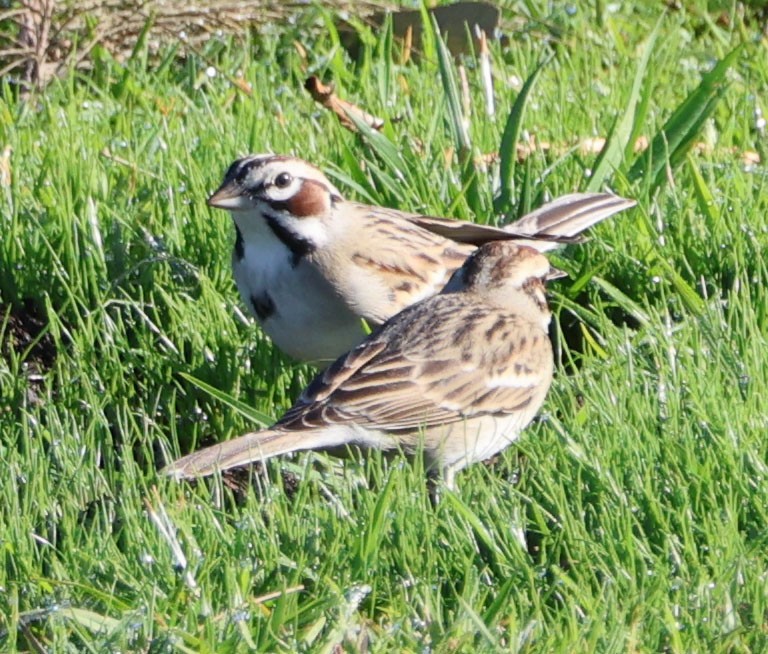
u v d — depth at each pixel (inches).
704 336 422.0
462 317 392.5
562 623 305.3
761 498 348.5
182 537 330.3
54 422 381.1
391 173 512.7
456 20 660.7
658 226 485.4
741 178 507.2
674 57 667.4
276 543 327.0
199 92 617.0
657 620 301.3
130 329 442.3
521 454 392.8
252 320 442.6
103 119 579.5
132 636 292.8
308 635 295.4
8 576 321.1
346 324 419.8
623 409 380.2
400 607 307.6
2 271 458.6
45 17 634.8
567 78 633.6
